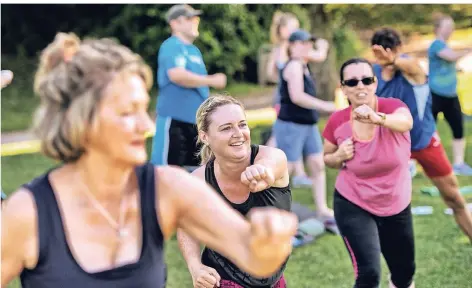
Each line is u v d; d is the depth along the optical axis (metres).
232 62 15.92
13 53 16.73
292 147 6.04
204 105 2.94
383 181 3.62
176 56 5.84
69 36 1.53
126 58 1.48
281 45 7.36
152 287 1.60
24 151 10.13
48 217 1.54
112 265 1.55
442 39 7.37
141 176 1.61
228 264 2.91
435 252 5.28
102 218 1.56
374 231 3.63
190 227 1.61
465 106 12.55
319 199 6.09
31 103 14.18
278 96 6.44
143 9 15.54
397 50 4.42
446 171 4.66
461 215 4.82
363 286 3.56
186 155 5.97
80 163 1.55
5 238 1.53
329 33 12.20
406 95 4.51
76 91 1.45
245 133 2.85
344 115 3.77
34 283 1.58
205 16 15.62
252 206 2.88
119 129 1.45
